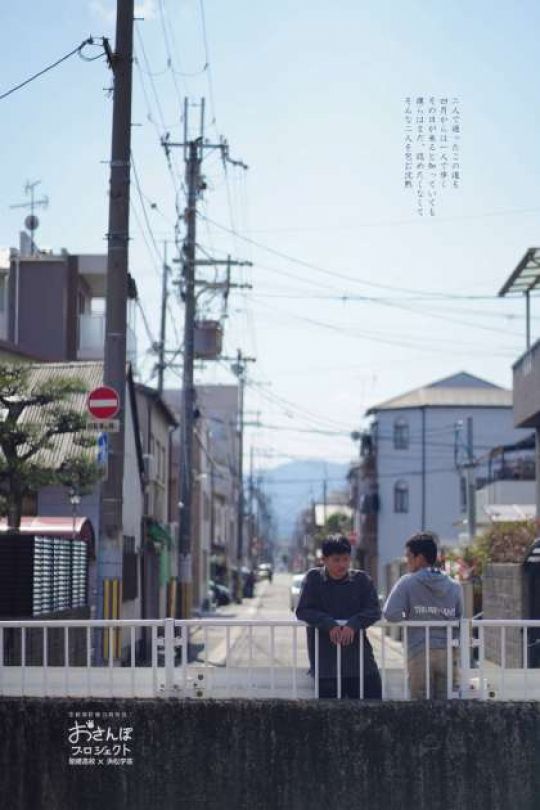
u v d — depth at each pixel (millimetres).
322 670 11703
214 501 90438
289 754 11273
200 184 40844
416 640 11773
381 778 11219
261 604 84438
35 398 22781
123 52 19641
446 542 65500
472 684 11680
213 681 11703
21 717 11414
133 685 11609
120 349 19547
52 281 45156
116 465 19500
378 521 88000
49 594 19781
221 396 107812
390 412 88188
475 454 86312
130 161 19750
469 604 32312
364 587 11852
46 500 31047
